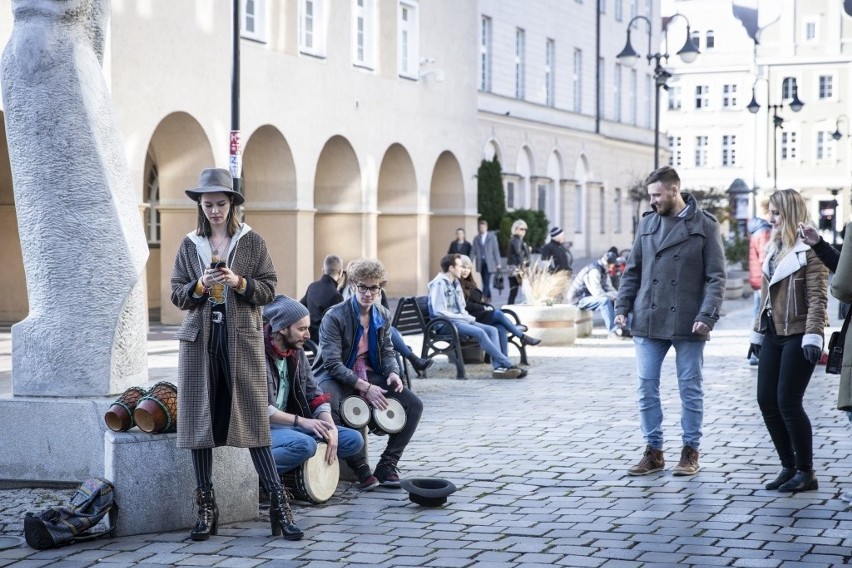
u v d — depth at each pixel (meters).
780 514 7.44
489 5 43.25
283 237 25.84
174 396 7.25
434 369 15.77
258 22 24.53
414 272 32.28
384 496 8.14
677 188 8.88
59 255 8.14
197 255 6.86
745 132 82.94
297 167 25.89
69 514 6.85
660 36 64.25
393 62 30.58
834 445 9.88
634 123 60.59
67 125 8.11
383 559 6.48
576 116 51.75
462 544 6.78
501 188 39.66
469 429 10.84
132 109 20.02
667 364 16.44
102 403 8.09
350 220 29.16
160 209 22.28
